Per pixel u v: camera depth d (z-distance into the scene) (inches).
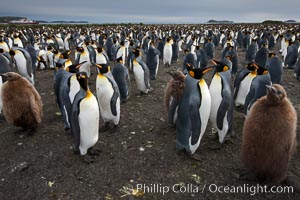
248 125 143.5
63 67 261.1
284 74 441.4
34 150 193.0
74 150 187.9
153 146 197.3
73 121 165.0
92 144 175.8
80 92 165.6
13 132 222.4
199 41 1074.1
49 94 337.4
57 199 143.9
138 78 313.6
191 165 172.7
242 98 252.5
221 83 177.2
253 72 238.5
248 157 146.2
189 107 162.4
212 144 196.9
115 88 211.2
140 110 273.3
